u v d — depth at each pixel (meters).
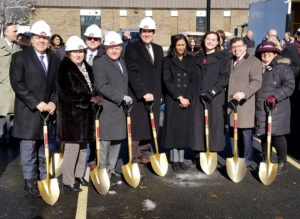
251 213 3.57
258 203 3.79
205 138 4.65
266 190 4.13
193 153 5.60
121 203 3.81
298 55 5.46
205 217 3.49
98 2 28.38
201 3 29.14
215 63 4.54
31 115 3.86
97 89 4.03
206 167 4.54
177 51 4.55
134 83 4.40
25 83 3.82
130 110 4.42
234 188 4.19
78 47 3.71
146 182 4.38
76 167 4.23
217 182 4.38
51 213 3.59
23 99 3.76
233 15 29.31
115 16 28.62
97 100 3.91
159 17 28.98
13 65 3.78
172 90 4.48
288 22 9.77
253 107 4.53
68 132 3.82
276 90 4.37
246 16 29.34
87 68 4.01
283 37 9.93
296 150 5.65
